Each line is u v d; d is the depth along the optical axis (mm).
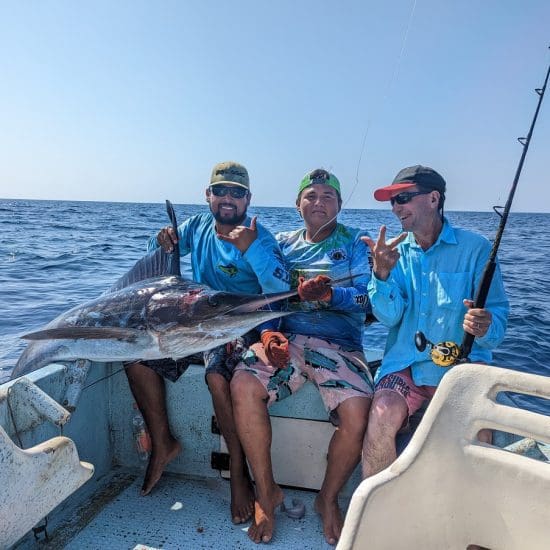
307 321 2854
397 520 1501
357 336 2900
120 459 2947
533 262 16734
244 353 2697
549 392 1398
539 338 7117
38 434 2283
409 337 2598
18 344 6383
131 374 2709
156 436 2709
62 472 1768
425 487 1512
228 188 3066
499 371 1478
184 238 3379
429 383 2477
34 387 2088
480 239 2602
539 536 1418
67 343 2545
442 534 1518
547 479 1399
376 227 31438
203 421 2785
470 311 2318
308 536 2346
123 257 17172
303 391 2660
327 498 2387
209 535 2342
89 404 2736
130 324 2477
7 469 1546
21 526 1634
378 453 2312
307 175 3012
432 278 2588
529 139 2301
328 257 2963
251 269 3096
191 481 2797
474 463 1484
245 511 2441
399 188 2584
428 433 1513
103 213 65562
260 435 2418
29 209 77562
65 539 2291
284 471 2719
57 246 20625
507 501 1453
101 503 2568
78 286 11234
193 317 2402
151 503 2584
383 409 2348
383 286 2525
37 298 9719
